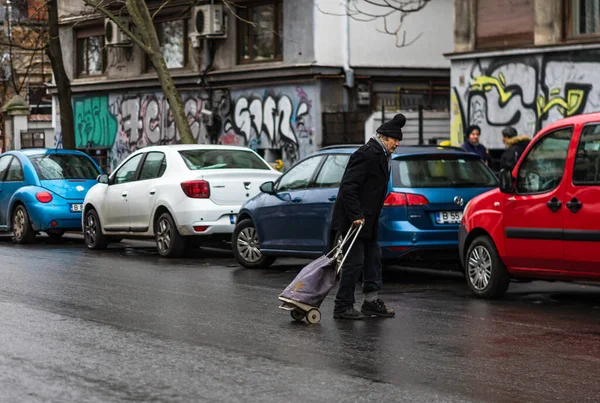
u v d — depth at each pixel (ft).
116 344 32.99
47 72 168.45
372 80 109.50
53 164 78.69
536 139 44.55
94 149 140.87
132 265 60.49
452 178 51.98
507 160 66.90
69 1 142.20
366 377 28.48
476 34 87.25
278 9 109.81
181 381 27.61
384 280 54.08
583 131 42.57
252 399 25.68
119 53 134.10
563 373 29.45
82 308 41.06
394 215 50.57
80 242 81.05
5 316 38.52
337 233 40.34
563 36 80.28
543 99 81.56
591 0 78.43
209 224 63.67
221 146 68.08
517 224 44.80
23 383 27.09
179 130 88.74
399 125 40.22
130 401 25.30
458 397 26.25
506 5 84.53
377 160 39.75
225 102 116.88
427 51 112.27
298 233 55.42
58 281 50.83
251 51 113.39
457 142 89.30
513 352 32.73
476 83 87.25
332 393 26.43
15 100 138.51
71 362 29.91
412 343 34.27
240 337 34.91
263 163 67.92
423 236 50.52
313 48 105.91
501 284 45.98
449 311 42.27
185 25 122.21
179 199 64.39
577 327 38.04
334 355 31.81
